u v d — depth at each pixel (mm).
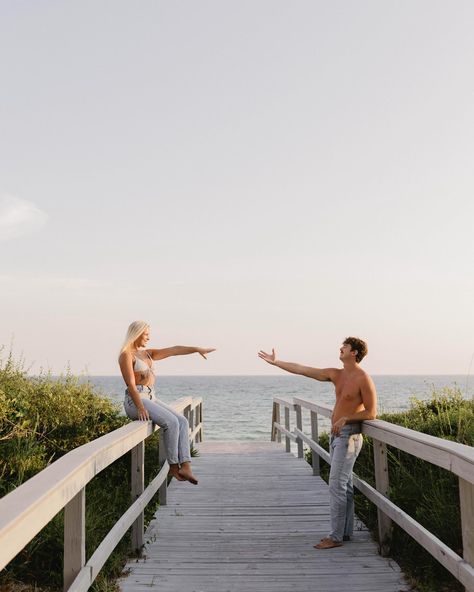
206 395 91062
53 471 2971
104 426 8203
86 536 4805
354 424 5344
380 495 5008
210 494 7516
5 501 2361
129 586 4426
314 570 4742
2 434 6691
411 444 4125
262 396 88375
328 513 6551
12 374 9109
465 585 3273
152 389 6211
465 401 9039
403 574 4629
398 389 91125
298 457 10406
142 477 5230
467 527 3312
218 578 4586
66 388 8836
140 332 6020
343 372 5438
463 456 3215
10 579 4398
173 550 5273
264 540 5562
